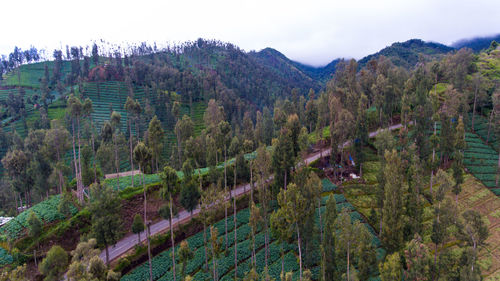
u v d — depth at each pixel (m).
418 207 43.25
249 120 93.62
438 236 38.00
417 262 33.34
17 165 59.66
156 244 46.22
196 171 62.66
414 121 71.00
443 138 59.94
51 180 59.97
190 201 48.12
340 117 62.06
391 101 76.69
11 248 41.97
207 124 76.56
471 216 37.28
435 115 63.56
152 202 54.28
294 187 37.59
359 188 59.62
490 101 84.25
